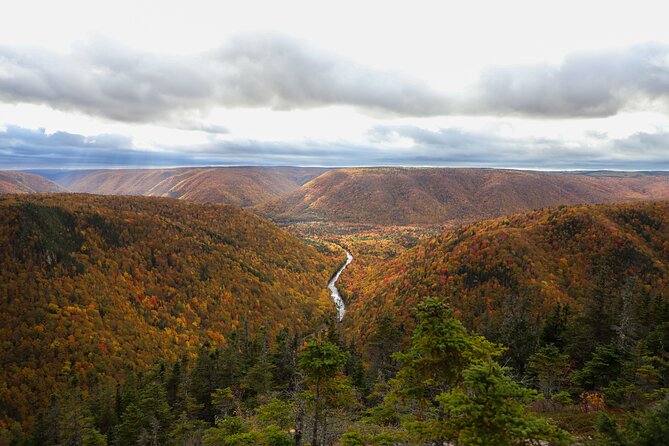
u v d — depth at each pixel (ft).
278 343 195.52
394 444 62.23
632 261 352.08
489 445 35.81
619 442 48.03
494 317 237.04
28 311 320.29
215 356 207.21
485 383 38.86
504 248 378.12
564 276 347.15
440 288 357.61
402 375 54.44
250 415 129.90
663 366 103.76
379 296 421.18
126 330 354.95
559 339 149.38
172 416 155.43
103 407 204.85
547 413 87.71
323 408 75.36
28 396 262.47
